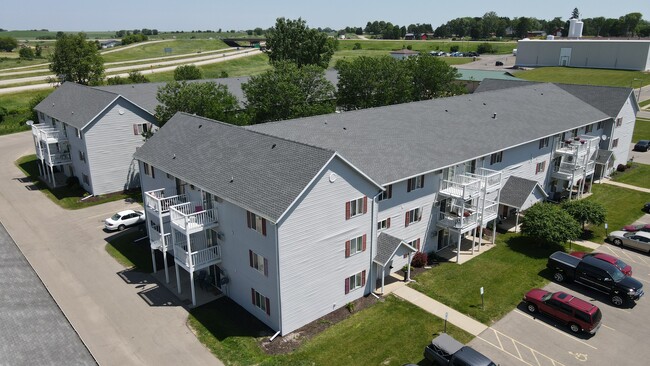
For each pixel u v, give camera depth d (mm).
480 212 35219
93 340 25250
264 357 24000
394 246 29312
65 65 79250
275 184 24781
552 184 48219
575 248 36250
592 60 138000
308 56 87188
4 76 113938
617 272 29234
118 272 32625
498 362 23688
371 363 23641
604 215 37750
